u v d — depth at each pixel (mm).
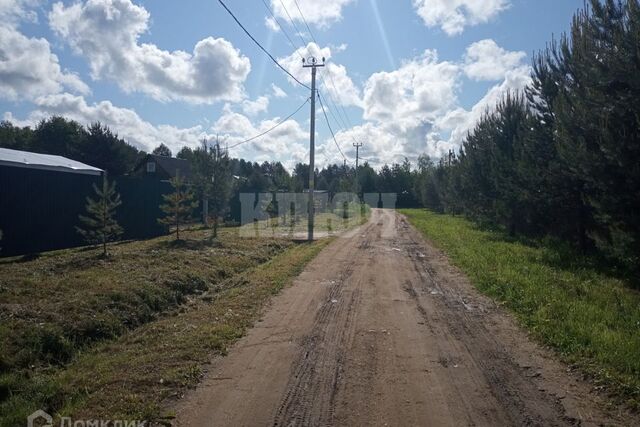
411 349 6801
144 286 9945
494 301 9906
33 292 9016
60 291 9258
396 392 5301
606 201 11922
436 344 7039
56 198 16562
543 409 4891
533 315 8406
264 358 6414
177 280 11180
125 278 10547
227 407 4926
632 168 11031
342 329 7820
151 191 22406
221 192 25109
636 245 11352
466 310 9180
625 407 4926
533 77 18469
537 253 16625
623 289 10836
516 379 5691
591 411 4844
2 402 5461
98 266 12242
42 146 55156
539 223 21375
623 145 11141
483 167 28328
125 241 20031
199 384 5531
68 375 5926
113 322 8039
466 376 5785
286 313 8898
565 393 5285
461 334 7566
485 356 6512
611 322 7812
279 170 46156
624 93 11281
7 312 7617
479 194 29391
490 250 17562
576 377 5750
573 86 14875
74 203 17359
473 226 31953
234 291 11016
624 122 11438
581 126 13156
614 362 5930
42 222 15945
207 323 8164
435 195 60406
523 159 18641
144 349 6844
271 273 13211
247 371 5934
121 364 6172
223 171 25219
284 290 11078
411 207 79000
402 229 30547
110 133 45219
